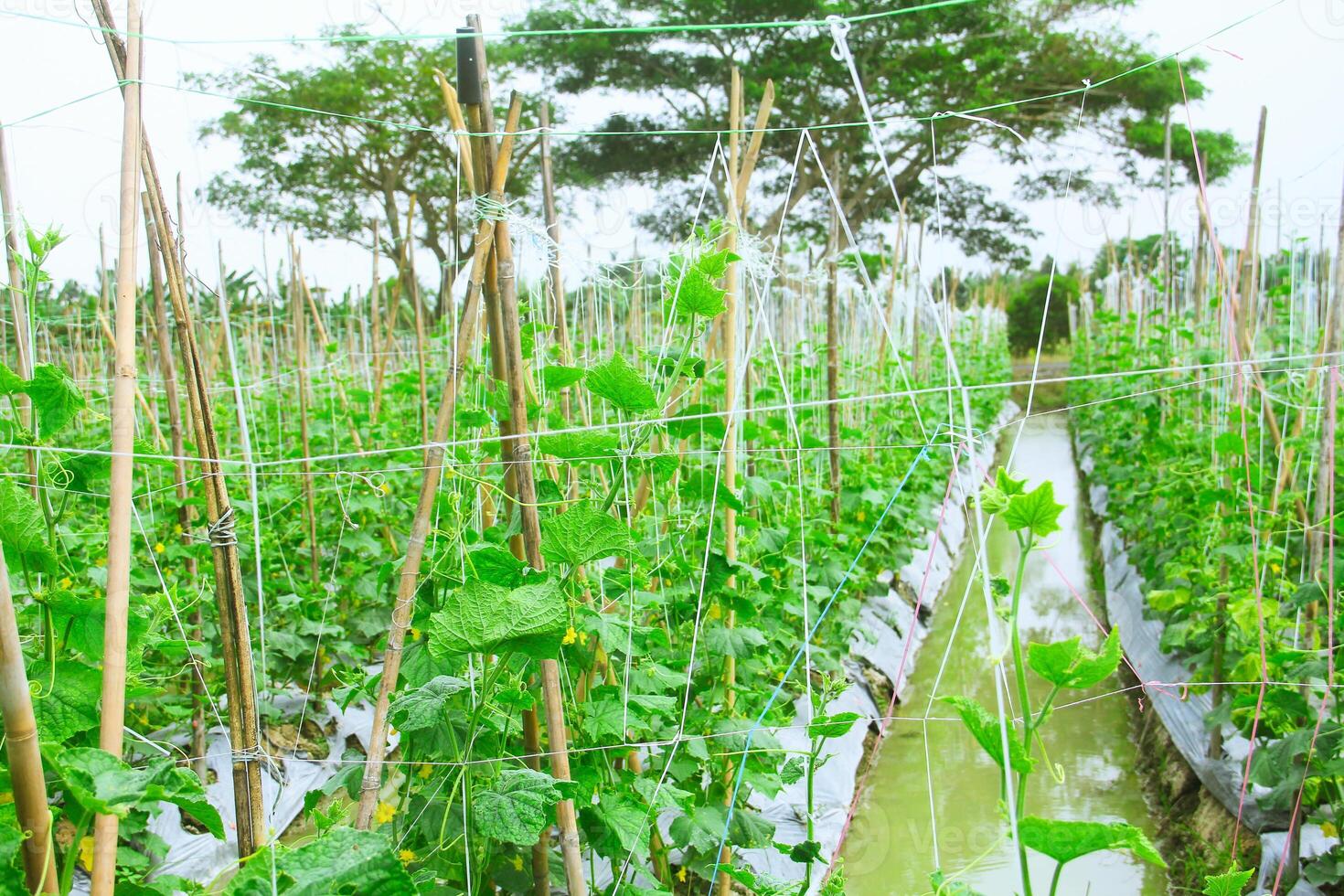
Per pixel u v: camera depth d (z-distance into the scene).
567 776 2.51
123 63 2.11
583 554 2.41
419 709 2.31
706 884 3.88
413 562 2.45
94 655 2.23
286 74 20.95
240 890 1.69
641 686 3.11
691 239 3.15
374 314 7.39
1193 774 5.19
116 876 2.52
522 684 2.89
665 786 2.96
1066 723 6.54
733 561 3.49
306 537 6.08
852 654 6.97
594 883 3.06
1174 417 7.92
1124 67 20.20
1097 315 13.34
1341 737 3.67
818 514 6.21
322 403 8.98
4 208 2.93
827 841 4.63
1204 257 7.80
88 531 4.02
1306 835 4.18
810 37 20.44
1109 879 4.70
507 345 2.47
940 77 20.66
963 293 27.28
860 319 11.91
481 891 2.84
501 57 20.84
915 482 8.97
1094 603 8.92
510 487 2.60
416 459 7.27
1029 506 1.85
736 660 3.83
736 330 3.70
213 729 4.83
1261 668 4.13
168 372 3.88
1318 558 3.93
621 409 2.78
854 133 21.55
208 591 4.32
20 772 1.62
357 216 23.34
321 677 5.71
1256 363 3.41
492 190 2.44
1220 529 5.37
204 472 2.26
